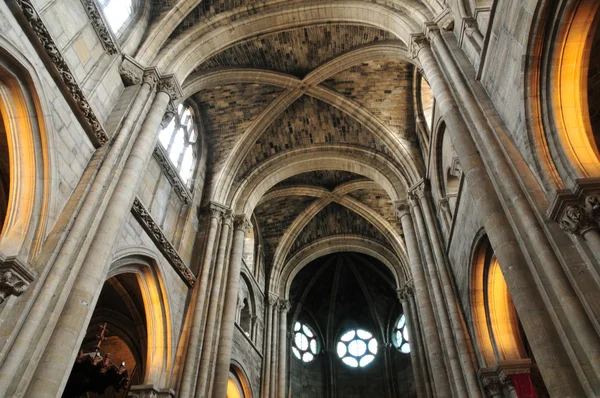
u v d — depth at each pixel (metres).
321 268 31.66
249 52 18.45
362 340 32.06
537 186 7.69
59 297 8.40
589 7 7.11
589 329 6.05
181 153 18.75
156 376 13.27
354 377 30.39
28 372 7.46
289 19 16.95
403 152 19.45
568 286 6.52
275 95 20.22
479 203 9.02
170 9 15.58
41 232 8.71
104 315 17.11
